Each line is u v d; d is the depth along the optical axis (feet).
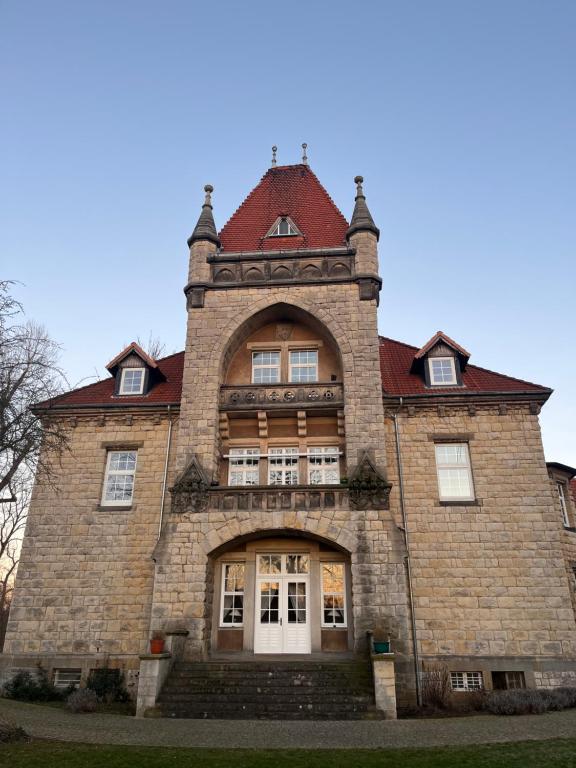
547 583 67.92
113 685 66.18
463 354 80.94
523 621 66.59
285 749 38.50
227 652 68.03
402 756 36.09
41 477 77.41
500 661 65.05
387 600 63.46
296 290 80.94
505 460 73.72
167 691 55.72
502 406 76.02
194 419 74.74
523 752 36.32
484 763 33.86
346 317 78.54
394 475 74.18
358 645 62.03
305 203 96.37
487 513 71.36
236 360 83.56
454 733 43.96
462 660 65.31
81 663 68.95
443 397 76.33
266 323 84.33
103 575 72.74
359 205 85.76
